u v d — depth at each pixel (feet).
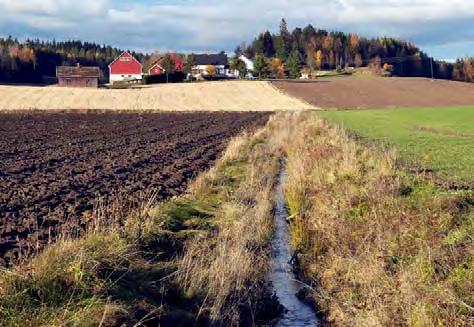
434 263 29.04
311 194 53.01
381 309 27.27
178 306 29.07
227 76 452.76
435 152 85.92
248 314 30.91
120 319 23.91
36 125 140.26
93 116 187.52
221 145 98.63
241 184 60.13
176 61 446.19
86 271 26.27
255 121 172.76
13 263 31.14
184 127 142.31
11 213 43.80
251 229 43.29
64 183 56.95
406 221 35.63
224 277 31.60
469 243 31.01
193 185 57.47
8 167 67.00
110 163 72.23
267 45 636.89
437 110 241.35
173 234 39.34
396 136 118.62
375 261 31.68
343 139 82.94
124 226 38.32
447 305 25.30
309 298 34.42
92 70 348.38
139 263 31.42
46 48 563.48
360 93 324.39
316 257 39.19
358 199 43.50
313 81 365.40
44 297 23.94
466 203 39.81
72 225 39.65
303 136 104.78
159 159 77.71
